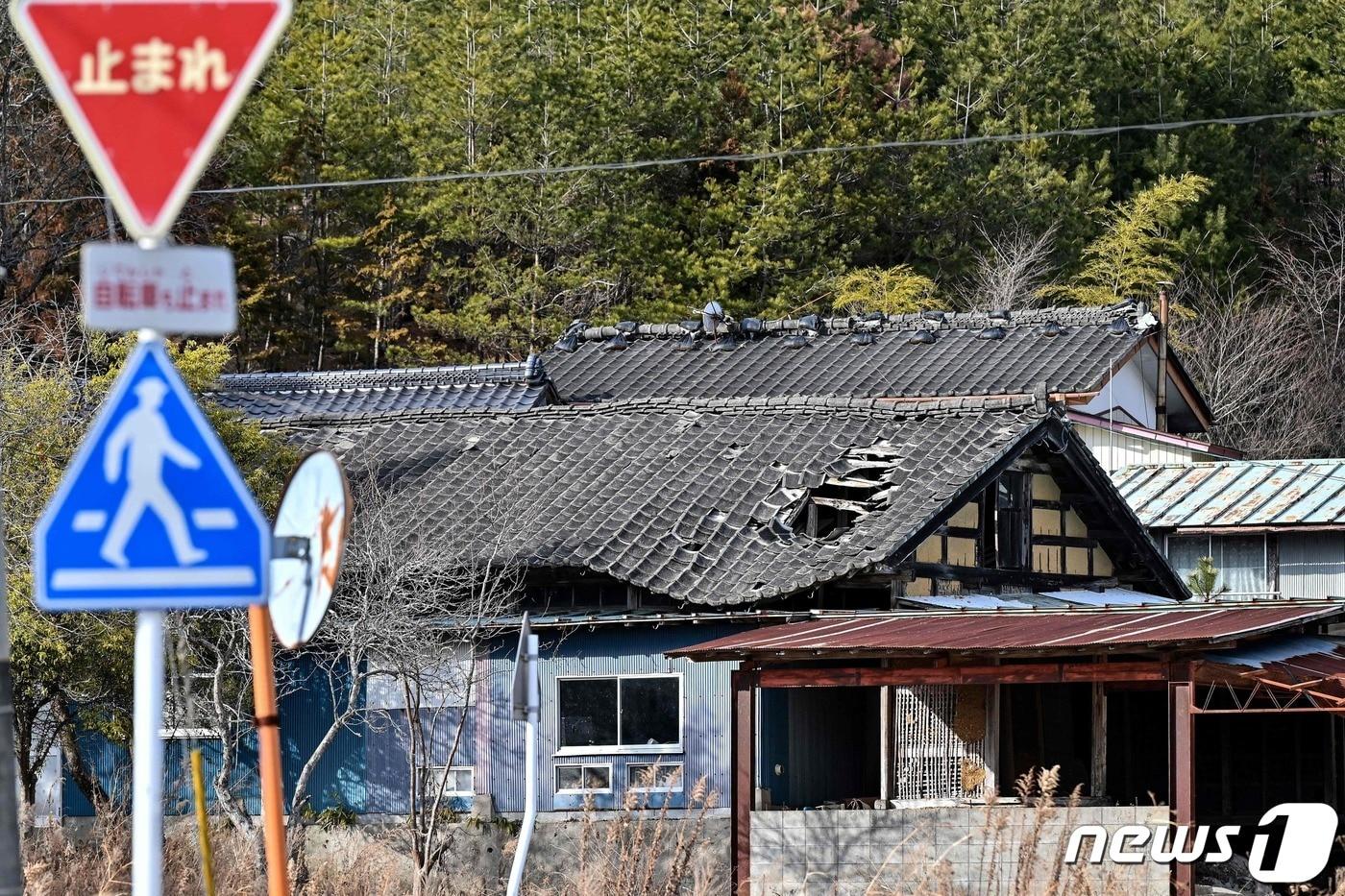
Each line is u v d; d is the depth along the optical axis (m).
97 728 65.12
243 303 134.12
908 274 148.12
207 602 21.30
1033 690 68.31
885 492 70.88
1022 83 163.25
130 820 59.59
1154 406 122.19
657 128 150.50
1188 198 155.62
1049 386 104.94
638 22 150.88
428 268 150.25
